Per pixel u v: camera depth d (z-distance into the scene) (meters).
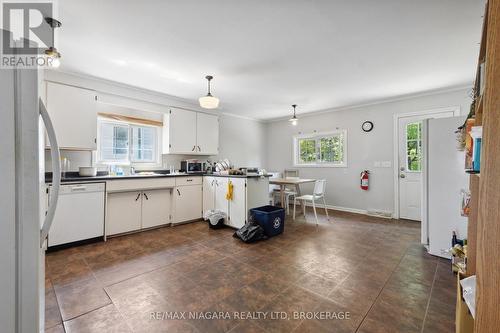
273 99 4.25
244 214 3.36
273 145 6.25
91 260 2.37
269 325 1.43
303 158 5.71
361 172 4.64
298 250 2.65
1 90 0.69
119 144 3.75
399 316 1.51
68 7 1.72
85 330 1.38
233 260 2.38
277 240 3.00
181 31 2.08
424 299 1.70
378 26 2.00
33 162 0.74
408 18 1.89
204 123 4.52
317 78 3.21
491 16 0.73
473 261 1.36
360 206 4.66
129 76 3.14
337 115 5.00
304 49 2.41
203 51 2.45
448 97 3.70
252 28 2.04
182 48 2.38
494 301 0.70
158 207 3.53
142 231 3.39
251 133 5.97
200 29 2.05
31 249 0.74
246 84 3.45
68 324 1.42
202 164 4.57
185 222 3.85
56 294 1.76
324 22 1.95
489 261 0.71
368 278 2.01
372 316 1.51
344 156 4.89
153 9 1.77
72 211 2.69
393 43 2.28
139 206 3.33
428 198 2.60
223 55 2.54
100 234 2.92
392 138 4.26
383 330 1.38
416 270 2.16
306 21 1.93
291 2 1.70
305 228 3.56
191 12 1.81
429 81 3.31
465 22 1.93
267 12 1.82
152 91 3.79
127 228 3.20
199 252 2.59
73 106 2.96
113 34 2.12
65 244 2.65
